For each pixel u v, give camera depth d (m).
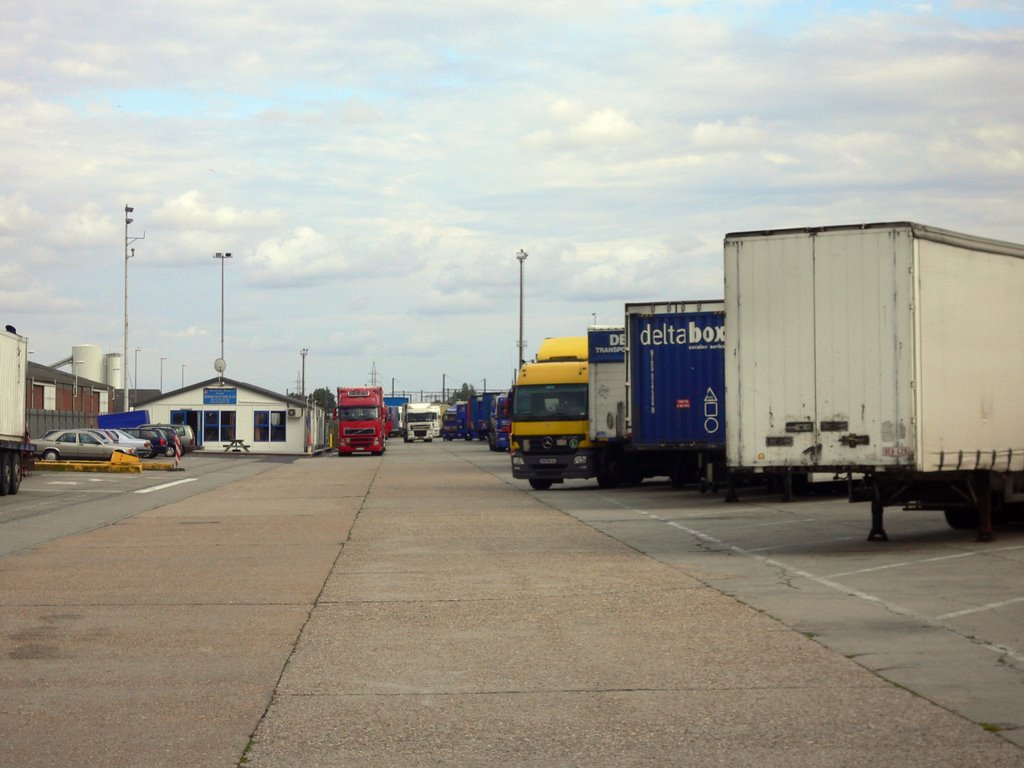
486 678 8.71
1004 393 18.03
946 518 19.94
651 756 6.57
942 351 17.00
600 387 33.34
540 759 6.54
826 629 10.58
